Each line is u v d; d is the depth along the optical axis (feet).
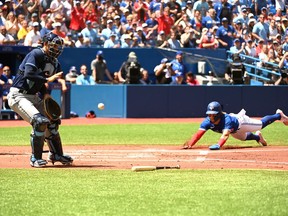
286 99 154.92
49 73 70.13
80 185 58.18
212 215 46.52
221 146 87.30
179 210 48.14
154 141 101.76
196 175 63.46
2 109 138.92
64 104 143.33
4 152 85.56
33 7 158.71
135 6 171.22
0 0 162.71
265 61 162.30
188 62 160.97
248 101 152.76
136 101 147.43
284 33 180.34
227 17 175.94
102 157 79.92
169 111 148.77
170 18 167.12
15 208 49.24
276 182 59.11
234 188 56.18
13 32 151.02
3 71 138.41
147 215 46.83
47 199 52.34
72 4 161.89
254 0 187.01
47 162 72.69
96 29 162.81
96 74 152.05
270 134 114.83
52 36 69.15
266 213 46.96
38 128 68.80
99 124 132.87
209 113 86.84
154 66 160.56
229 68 159.63
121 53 158.81
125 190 55.72
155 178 61.72
